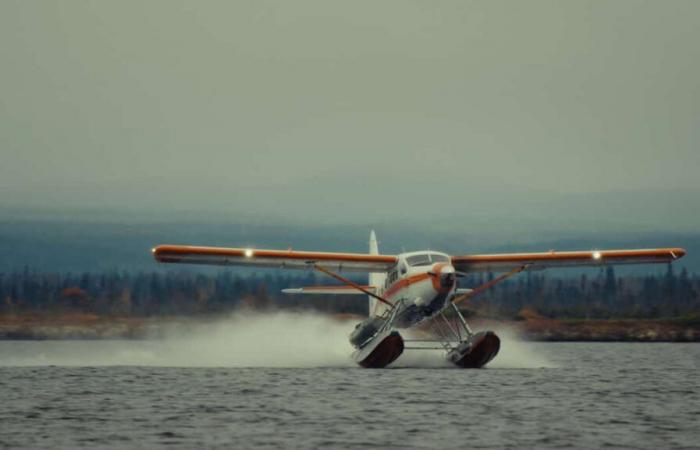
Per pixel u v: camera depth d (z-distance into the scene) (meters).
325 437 56.97
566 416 65.12
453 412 66.38
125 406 69.12
